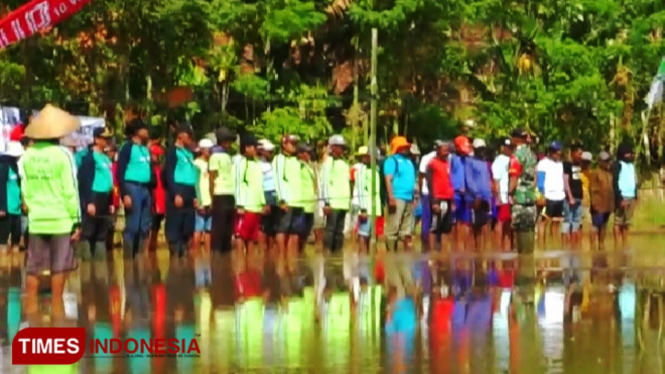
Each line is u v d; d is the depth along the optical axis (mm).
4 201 25609
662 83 42062
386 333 16016
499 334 16031
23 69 30781
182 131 25750
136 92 33812
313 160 30531
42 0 25719
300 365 13836
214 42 35781
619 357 14547
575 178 32281
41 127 17641
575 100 40938
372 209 28906
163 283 21234
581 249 30422
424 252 29172
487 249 30250
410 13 37781
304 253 28312
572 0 42250
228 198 27172
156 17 32531
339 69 39500
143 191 24984
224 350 14734
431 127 38469
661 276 23109
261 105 37344
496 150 34031
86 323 16562
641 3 42719
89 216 24734
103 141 25203
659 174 43062
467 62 40750
